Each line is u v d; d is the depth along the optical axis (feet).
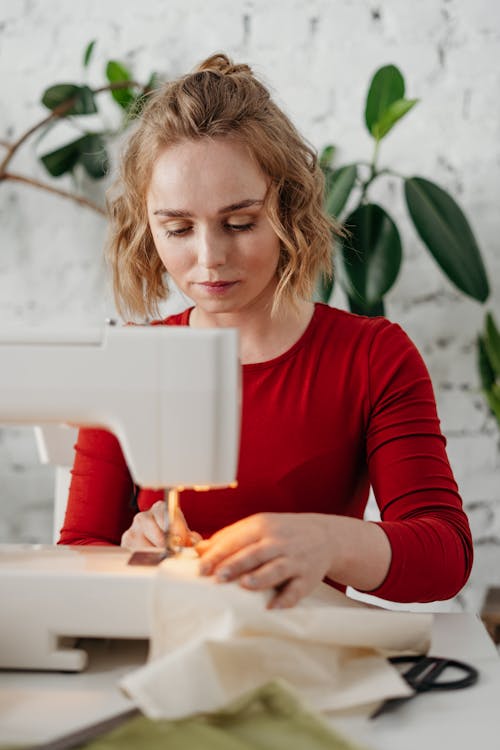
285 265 4.67
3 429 9.03
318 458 4.67
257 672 2.94
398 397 4.57
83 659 3.22
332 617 3.06
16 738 2.66
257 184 4.17
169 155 4.14
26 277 8.96
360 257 7.57
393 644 3.18
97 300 8.91
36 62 8.84
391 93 7.68
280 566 3.22
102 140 8.44
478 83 8.52
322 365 4.71
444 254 7.59
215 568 3.29
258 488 4.69
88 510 4.79
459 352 8.69
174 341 3.40
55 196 8.89
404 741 2.68
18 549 3.71
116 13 8.75
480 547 8.73
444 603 8.63
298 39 8.59
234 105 4.17
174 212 4.15
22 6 8.80
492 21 8.48
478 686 3.10
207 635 3.04
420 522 3.99
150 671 2.75
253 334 4.76
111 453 4.83
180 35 8.70
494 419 8.70
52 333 3.44
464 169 8.58
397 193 8.63
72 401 3.43
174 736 2.54
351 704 2.85
